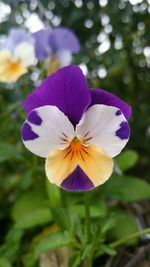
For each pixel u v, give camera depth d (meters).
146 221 0.19
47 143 0.11
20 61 0.21
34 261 0.16
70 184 0.11
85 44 0.27
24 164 0.23
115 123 0.11
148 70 0.27
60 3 0.27
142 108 0.27
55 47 0.22
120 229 0.16
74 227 0.14
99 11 0.26
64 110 0.11
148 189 0.18
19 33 0.22
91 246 0.13
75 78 0.11
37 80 0.24
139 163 0.26
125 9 0.25
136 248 0.16
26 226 0.16
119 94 0.28
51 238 0.14
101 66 0.27
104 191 0.18
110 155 0.11
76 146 0.11
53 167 0.11
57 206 0.16
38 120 0.11
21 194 0.20
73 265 0.13
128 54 0.27
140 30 0.26
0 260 0.15
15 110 0.22
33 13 0.27
